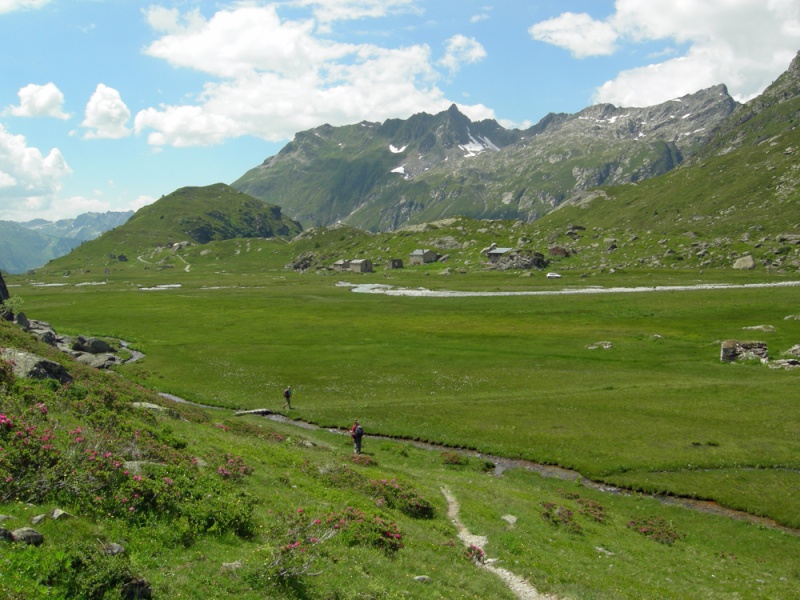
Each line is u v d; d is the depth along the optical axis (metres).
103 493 18.81
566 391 67.69
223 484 24.23
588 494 41.16
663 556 30.22
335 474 32.78
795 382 66.56
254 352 92.75
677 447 48.78
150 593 14.08
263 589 16.03
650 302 140.25
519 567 24.05
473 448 50.78
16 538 13.95
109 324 123.69
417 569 21.34
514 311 137.62
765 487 41.19
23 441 19.12
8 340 50.06
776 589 26.84
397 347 96.50
